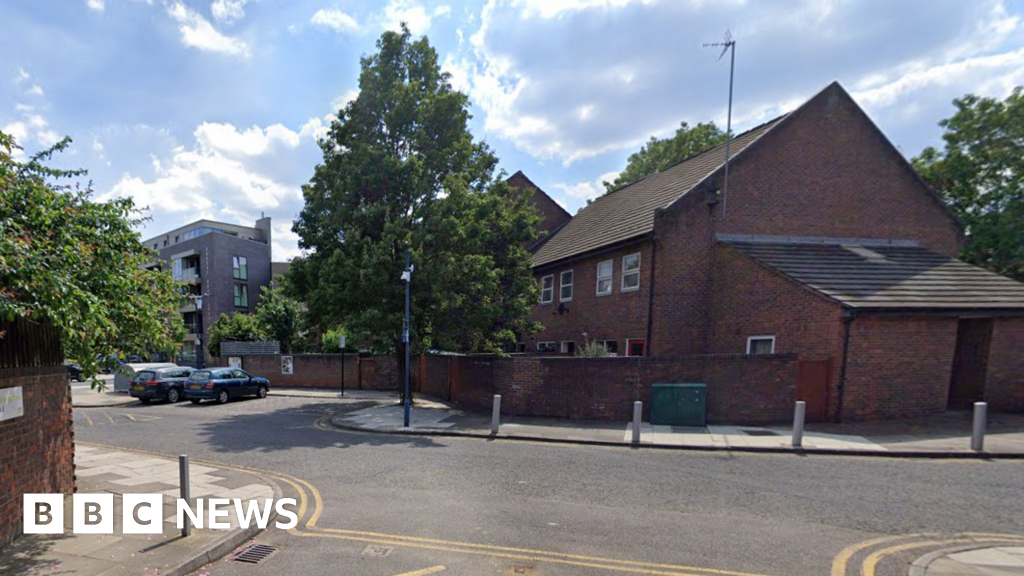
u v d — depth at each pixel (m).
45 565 4.33
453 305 13.48
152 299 7.05
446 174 15.55
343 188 14.86
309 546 4.97
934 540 4.93
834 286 11.48
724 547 4.79
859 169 15.34
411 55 16.08
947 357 10.98
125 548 4.70
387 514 5.84
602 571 4.32
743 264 13.44
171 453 9.34
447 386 17.45
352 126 15.38
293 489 6.90
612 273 16.45
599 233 18.45
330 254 15.29
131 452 9.38
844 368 10.66
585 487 6.81
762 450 8.89
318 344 30.61
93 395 21.45
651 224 14.71
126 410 16.47
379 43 15.73
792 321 11.90
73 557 4.50
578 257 17.84
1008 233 16.45
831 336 10.92
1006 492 6.39
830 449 8.62
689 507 5.95
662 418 11.04
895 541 4.91
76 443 10.51
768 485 6.80
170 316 7.84
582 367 12.10
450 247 14.65
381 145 15.23
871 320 10.72
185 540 4.91
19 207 4.88
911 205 15.57
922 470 7.47
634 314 15.19
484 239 14.76
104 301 5.43
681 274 14.44
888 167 15.50
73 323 4.70
